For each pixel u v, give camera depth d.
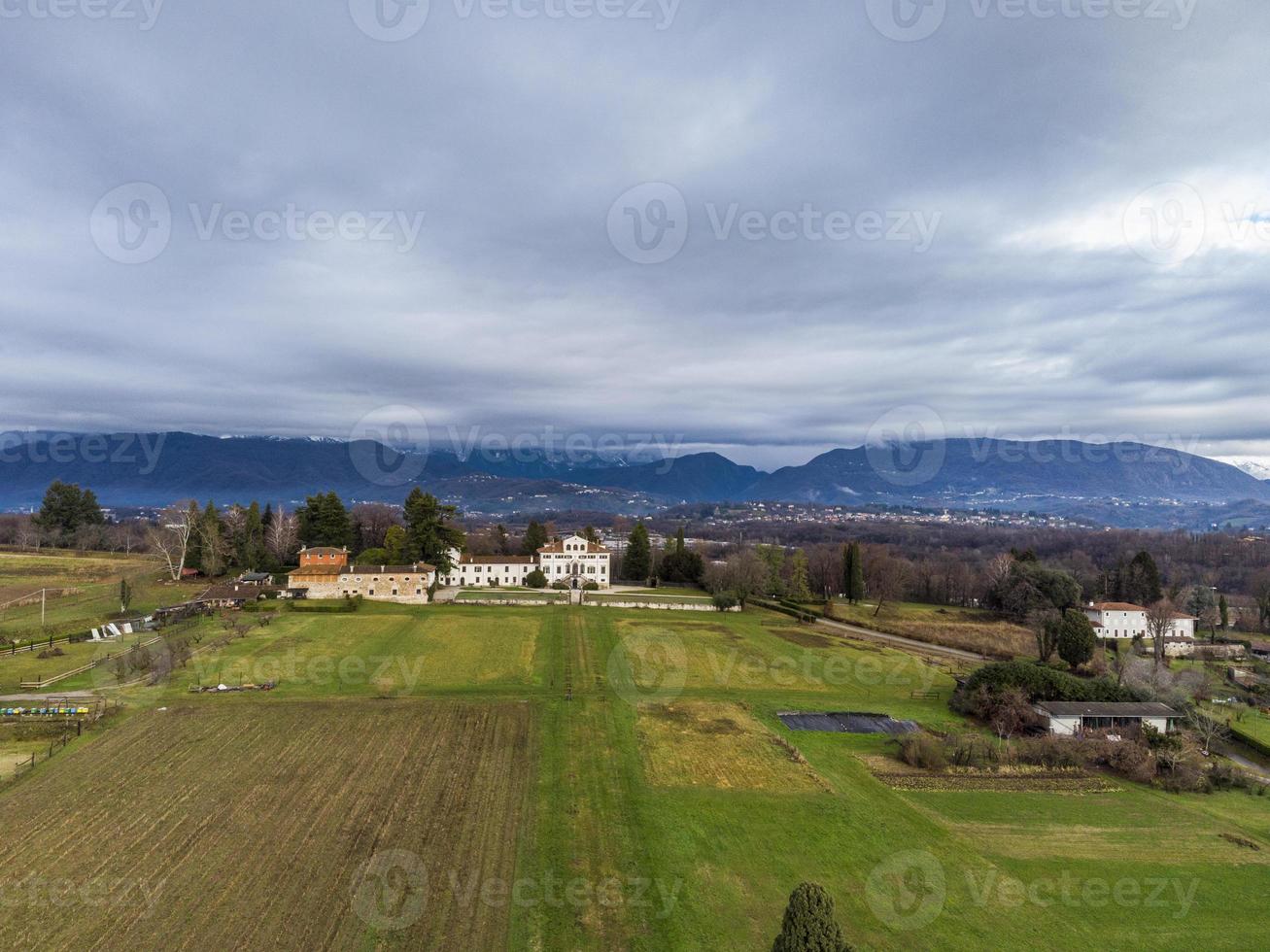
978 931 30.58
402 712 55.22
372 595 106.38
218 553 112.69
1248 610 123.19
